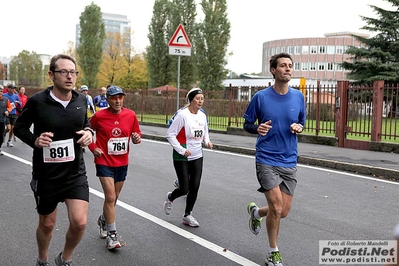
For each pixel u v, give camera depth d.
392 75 28.45
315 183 8.50
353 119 12.97
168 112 21.88
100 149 4.80
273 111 4.40
